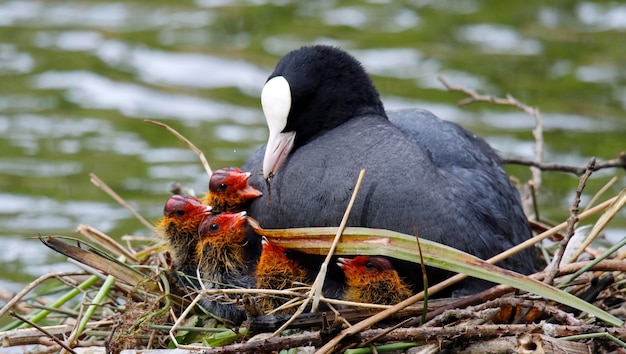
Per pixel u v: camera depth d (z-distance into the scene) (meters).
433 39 22.78
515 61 21.70
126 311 9.55
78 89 21.05
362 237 9.02
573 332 8.53
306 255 9.50
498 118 19.52
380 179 9.33
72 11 25.28
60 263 14.82
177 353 8.80
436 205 9.26
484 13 24.30
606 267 9.23
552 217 16.11
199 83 21.25
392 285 9.21
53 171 17.78
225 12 24.77
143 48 22.92
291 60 10.19
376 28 23.56
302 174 9.52
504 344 8.62
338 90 10.10
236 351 8.55
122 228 15.90
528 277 8.63
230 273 9.89
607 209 9.91
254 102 20.56
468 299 8.98
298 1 25.22
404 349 8.84
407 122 10.70
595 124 19.23
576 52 22.17
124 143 18.84
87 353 9.31
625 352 8.58
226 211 10.13
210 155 18.30
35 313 10.55
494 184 10.20
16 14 25.23
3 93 20.70
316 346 8.73
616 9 24.30
